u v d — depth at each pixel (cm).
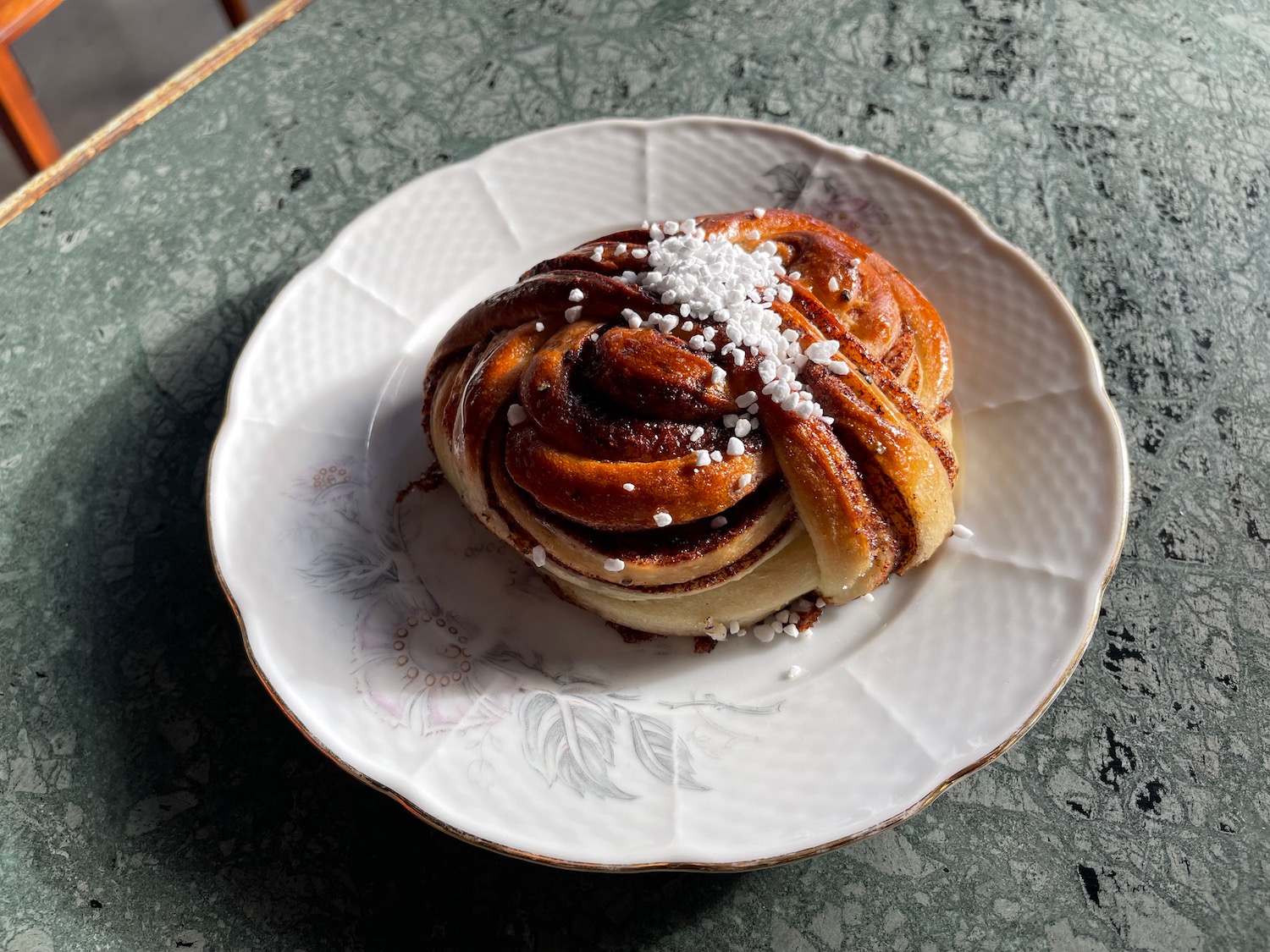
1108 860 18
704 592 20
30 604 22
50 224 27
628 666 20
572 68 29
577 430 18
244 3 41
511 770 18
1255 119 27
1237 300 24
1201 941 18
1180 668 20
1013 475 21
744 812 18
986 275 23
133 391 24
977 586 20
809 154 24
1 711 21
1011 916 18
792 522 19
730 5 30
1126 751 19
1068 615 19
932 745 18
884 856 19
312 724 19
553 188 25
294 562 21
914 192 24
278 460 22
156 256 26
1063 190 26
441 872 19
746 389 18
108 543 22
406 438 23
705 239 21
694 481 18
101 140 28
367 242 24
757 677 20
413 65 29
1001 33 29
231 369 25
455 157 27
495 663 20
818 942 18
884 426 18
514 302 20
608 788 18
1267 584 21
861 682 19
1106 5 30
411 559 21
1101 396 21
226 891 19
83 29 47
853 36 29
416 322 24
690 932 18
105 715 20
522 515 19
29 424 24
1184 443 23
